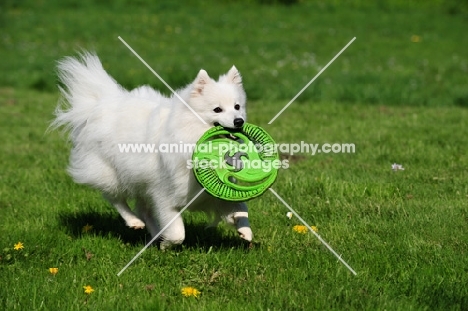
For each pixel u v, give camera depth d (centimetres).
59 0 3341
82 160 704
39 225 746
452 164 973
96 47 2466
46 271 609
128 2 3331
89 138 690
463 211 755
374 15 3127
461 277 574
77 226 751
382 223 729
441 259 615
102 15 3084
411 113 1422
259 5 3325
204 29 2834
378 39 2636
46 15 3069
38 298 542
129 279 589
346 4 3341
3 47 2473
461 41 2606
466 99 1589
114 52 2366
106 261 635
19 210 812
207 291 561
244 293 552
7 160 1090
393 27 2873
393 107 1534
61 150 1167
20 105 1638
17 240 680
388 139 1154
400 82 1833
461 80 1881
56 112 750
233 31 2795
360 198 823
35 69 2108
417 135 1174
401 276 582
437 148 1070
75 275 595
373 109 1488
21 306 530
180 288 564
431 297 533
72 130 727
